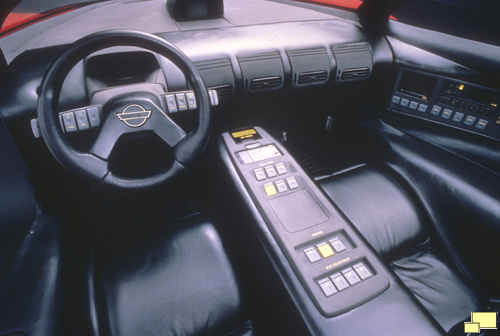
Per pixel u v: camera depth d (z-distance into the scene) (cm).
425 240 119
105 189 75
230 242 107
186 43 112
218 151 110
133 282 93
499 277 103
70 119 75
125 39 73
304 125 161
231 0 170
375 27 141
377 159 143
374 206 120
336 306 67
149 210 118
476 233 109
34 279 76
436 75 129
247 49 116
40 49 102
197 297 91
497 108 118
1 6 78
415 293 100
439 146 136
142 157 83
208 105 81
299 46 123
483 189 112
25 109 85
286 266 76
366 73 136
